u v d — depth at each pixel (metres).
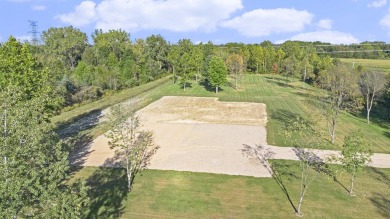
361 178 28.23
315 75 91.62
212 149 35.97
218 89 83.62
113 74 79.75
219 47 146.50
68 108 57.19
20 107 15.09
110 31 119.56
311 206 23.45
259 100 68.25
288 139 39.41
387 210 22.98
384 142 39.59
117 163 31.66
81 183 16.58
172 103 64.69
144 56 108.94
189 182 27.33
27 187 12.71
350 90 43.16
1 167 12.23
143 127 45.31
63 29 120.44
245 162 31.94
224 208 23.14
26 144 13.85
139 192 25.50
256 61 121.81
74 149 35.91
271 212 22.66
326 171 29.56
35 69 30.86
